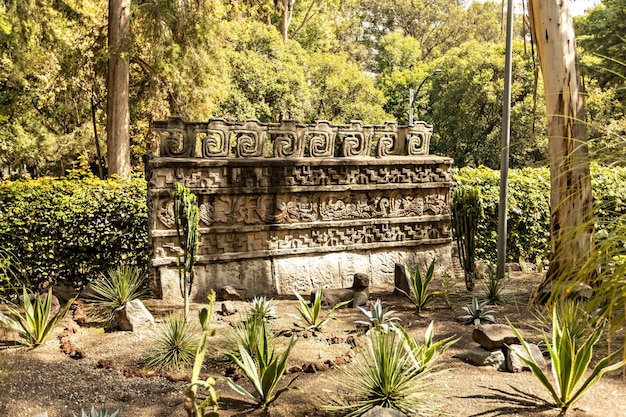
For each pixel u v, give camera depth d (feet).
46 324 17.34
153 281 21.24
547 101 21.49
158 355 15.57
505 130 25.46
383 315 18.15
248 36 67.36
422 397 12.51
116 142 40.22
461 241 23.56
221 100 51.01
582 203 20.38
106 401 13.24
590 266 8.52
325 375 14.51
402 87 109.09
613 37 48.83
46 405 13.03
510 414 12.17
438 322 19.24
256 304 18.74
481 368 14.89
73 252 24.13
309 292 23.62
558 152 20.98
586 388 12.25
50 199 23.95
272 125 22.84
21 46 37.14
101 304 20.57
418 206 25.98
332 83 77.20
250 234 22.70
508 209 29.68
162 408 12.86
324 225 23.90
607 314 8.16
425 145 26.23
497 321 19.24
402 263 25.64
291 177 23.11
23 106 55.21
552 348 12.92
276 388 13.80
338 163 23.79
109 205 24.44
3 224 22.77
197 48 42.88
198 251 21.75
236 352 15.35
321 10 103.50
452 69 77.15
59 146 59.00
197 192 21.43
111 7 39.50
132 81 48.47
